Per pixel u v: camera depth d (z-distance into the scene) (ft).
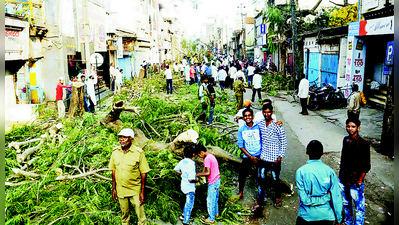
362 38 42.06
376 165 22.12
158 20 140.77
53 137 26.58
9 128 29.91
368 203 17.44
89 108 41.91
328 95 42.01
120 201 14.75
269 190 19.95
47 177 19.36
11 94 38.04
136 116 31.22
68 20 46.14
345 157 14.78
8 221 14.75
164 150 22.06
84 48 52.70
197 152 16.19
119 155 14.52
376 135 28.58
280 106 46.73
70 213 15.71
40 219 15.94
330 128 32.50
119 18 80.48
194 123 30.71
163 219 16.24
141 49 104.83
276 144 16.96
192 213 17.26
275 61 100.01
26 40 36.78
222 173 21.98
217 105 44.11
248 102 22.77
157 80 70.79
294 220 16.40
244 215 17.11
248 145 17.83
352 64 42.86
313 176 12.41
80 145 22.97
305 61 68.28
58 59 42.68
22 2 36.37
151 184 18.35
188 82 73.15
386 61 37.83
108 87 69.15
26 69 38.96
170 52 186.70
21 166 22.21
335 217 12.69
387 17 34.17
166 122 31.60
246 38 146.30
